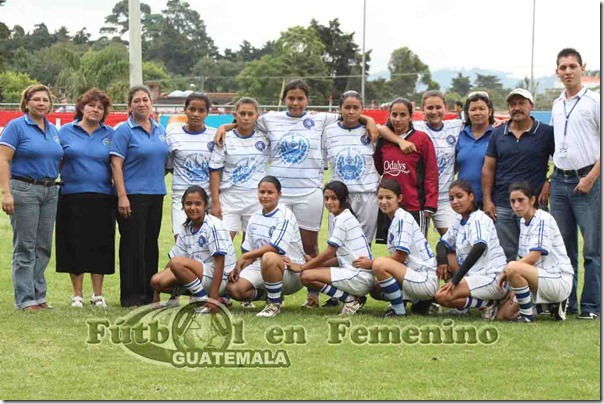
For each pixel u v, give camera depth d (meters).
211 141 9.05
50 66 62.31
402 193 8.80
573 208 8.45
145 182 8.81
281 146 9.05
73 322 8.01
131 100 8.79
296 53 59.62
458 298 8.18
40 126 8.47
